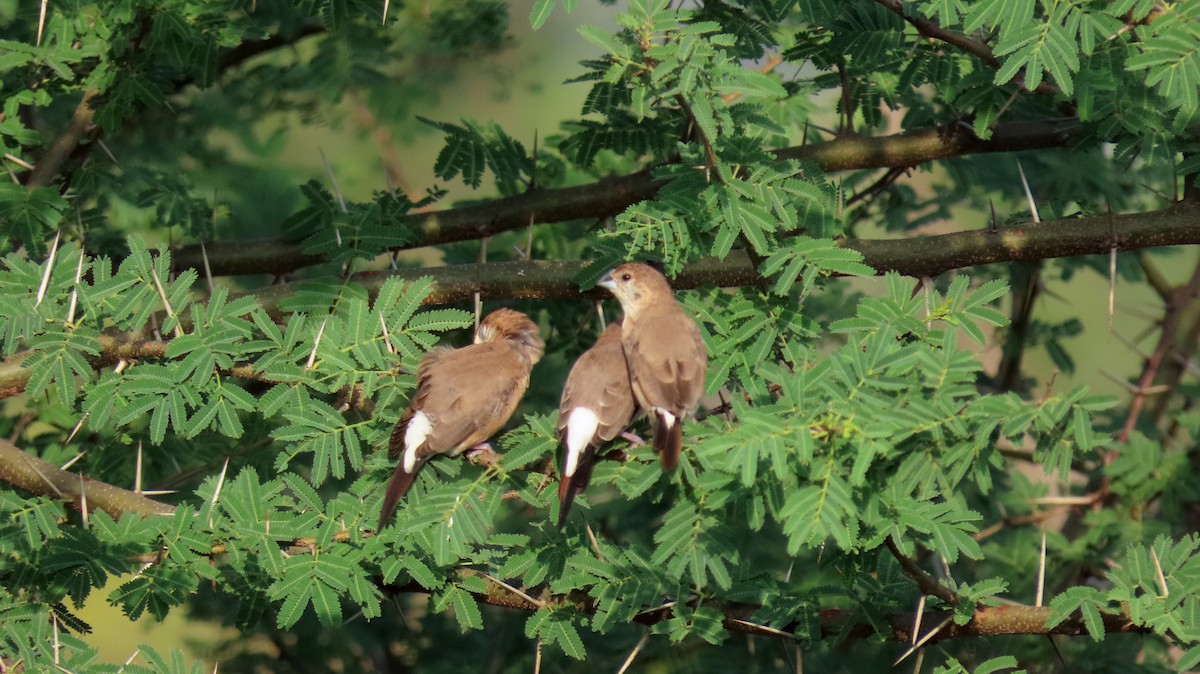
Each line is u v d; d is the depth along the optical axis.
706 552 9.19
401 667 16.12
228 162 16.31
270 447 13.70
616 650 15.15
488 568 10.60
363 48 14.75
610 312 14.49
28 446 13.96
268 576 10.09
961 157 15.98
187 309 11.77
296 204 16.62
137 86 12.65
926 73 11.90
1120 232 11.27
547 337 15.31
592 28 8.94
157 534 10.07
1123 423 15.70
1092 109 10.74
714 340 10.62
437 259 17.72
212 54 12.91
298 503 10.43
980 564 14.97
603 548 10.38
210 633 16.47
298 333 10.34
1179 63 9.57
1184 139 11.31
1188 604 9.28
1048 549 14.80
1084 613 9.41
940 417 8.38
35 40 13.08
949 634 9.98
